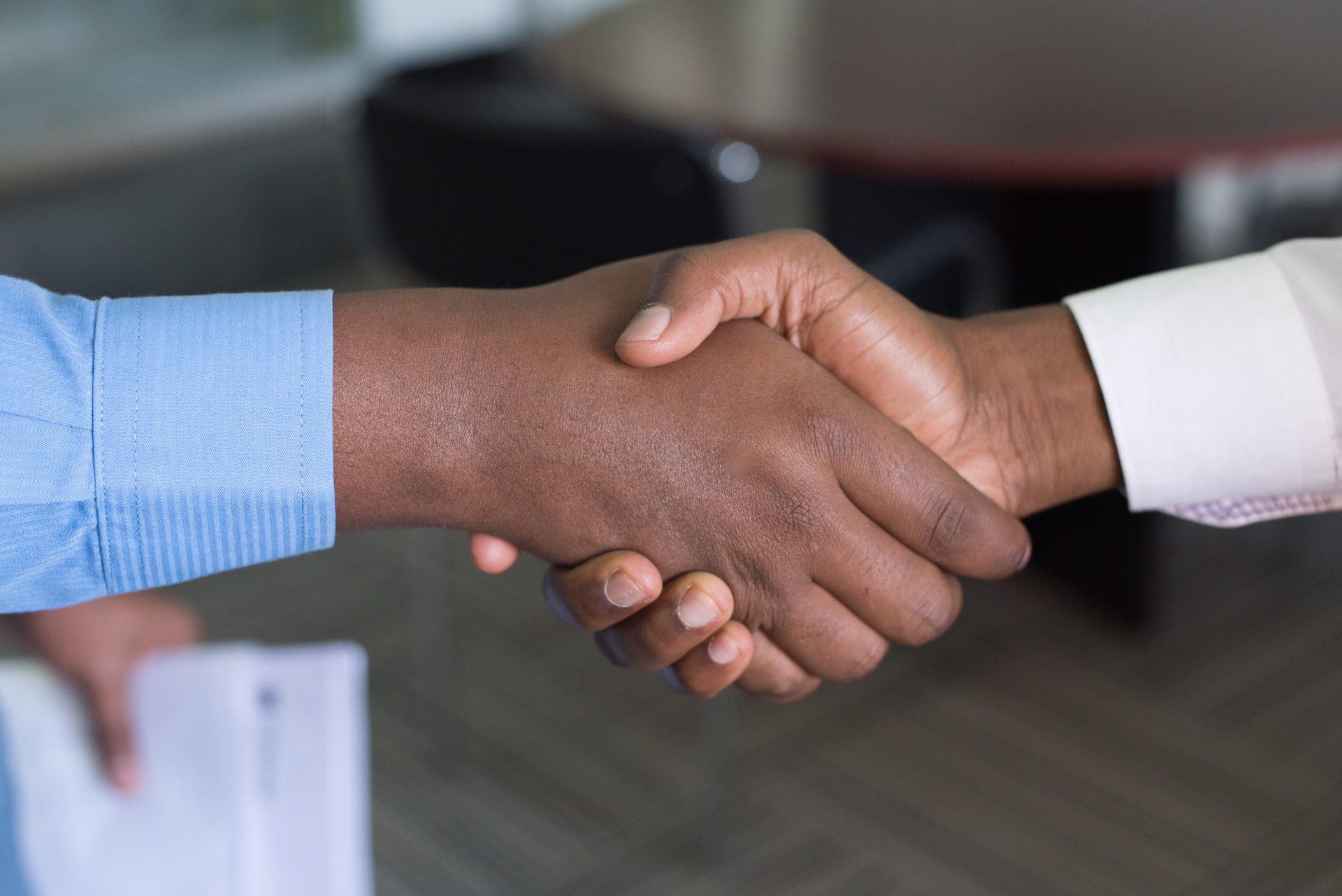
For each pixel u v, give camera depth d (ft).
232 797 2.84
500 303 2.15
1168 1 5.49
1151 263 5.52
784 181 11.22
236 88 10.43
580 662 6.29
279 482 2.02
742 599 2.22
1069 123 4.25
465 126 4.57
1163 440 2.38
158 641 2.97
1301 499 2.42
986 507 2.21
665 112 4.67
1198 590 6.42
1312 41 4.84
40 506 1.94
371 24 11.10
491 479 2.10
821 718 5.80
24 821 2.68
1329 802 5.15
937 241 5.41
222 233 10.35
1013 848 5.07
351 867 2.86
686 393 2.13
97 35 9.82
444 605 5.93
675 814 5.34
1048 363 2.44
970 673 5.99
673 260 2.20
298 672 2.90
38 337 1.93
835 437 2.14
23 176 9.43
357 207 10.97
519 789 5.52
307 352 2.03
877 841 5.15
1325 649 5.96
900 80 4.82
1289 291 2.35
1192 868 4.91
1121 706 5.73
